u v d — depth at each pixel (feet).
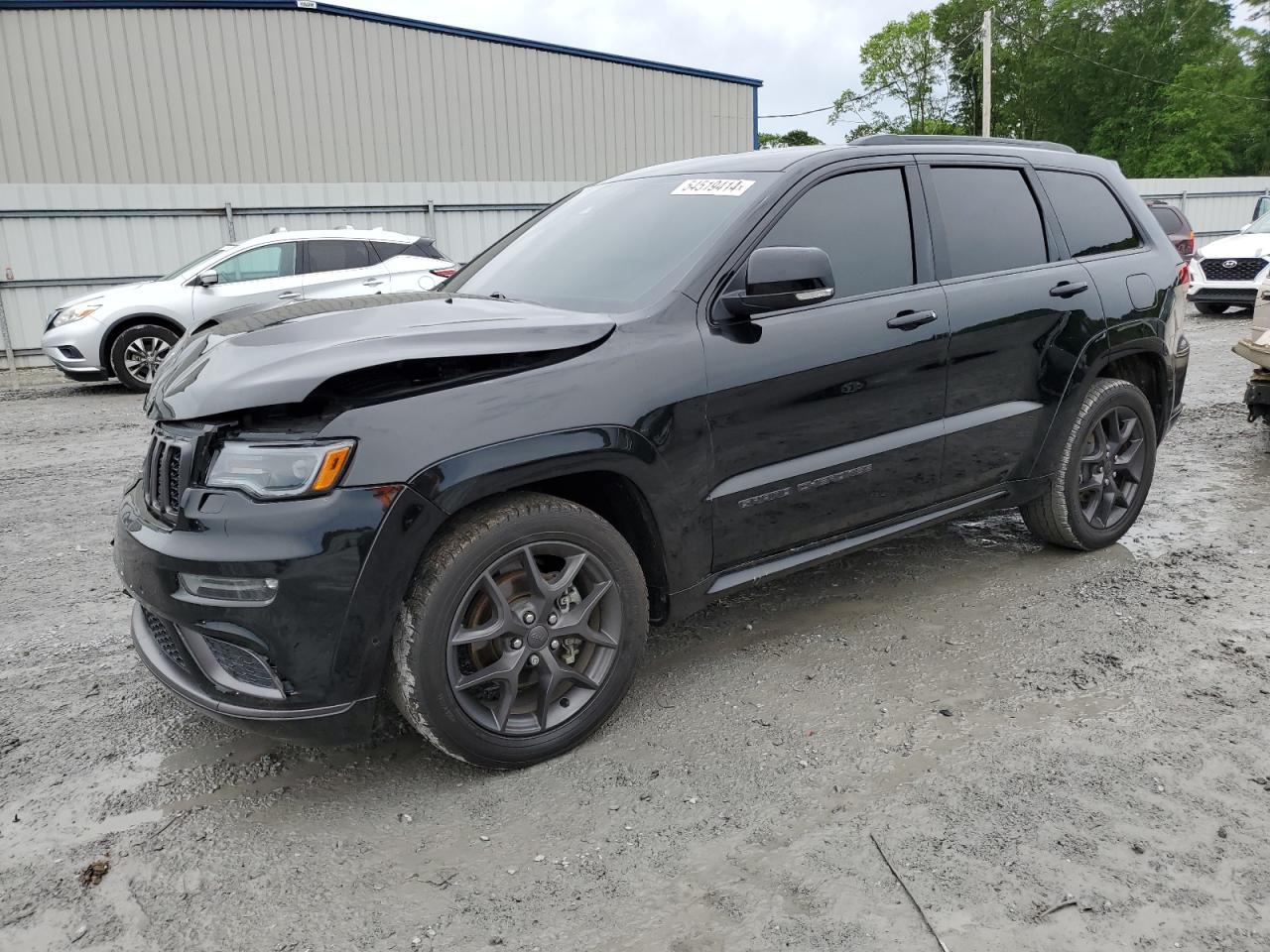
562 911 7.30
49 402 34.14
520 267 12.05
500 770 9.19
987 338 12.34
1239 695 10.21
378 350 8.26
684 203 11.43
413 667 8.42
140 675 11.56
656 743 9.68
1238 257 45.88
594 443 8.98
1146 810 8.25
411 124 68.08
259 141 64.39
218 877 7.84
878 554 15.01
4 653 12.25
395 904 7.45
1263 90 159.22
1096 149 180.86
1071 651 11.41
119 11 60.39
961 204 12.62
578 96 73.00
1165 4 172.35
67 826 8.57
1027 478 13.50
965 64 184.55
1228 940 6.75
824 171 11.31
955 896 7.27
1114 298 13.94
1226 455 20.83
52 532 17.44
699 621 12.67
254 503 7.98
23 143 59.67
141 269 47.60
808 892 7.38
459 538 8.53
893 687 10.66
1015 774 8.84
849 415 11.12
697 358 9.78
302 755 9.68
